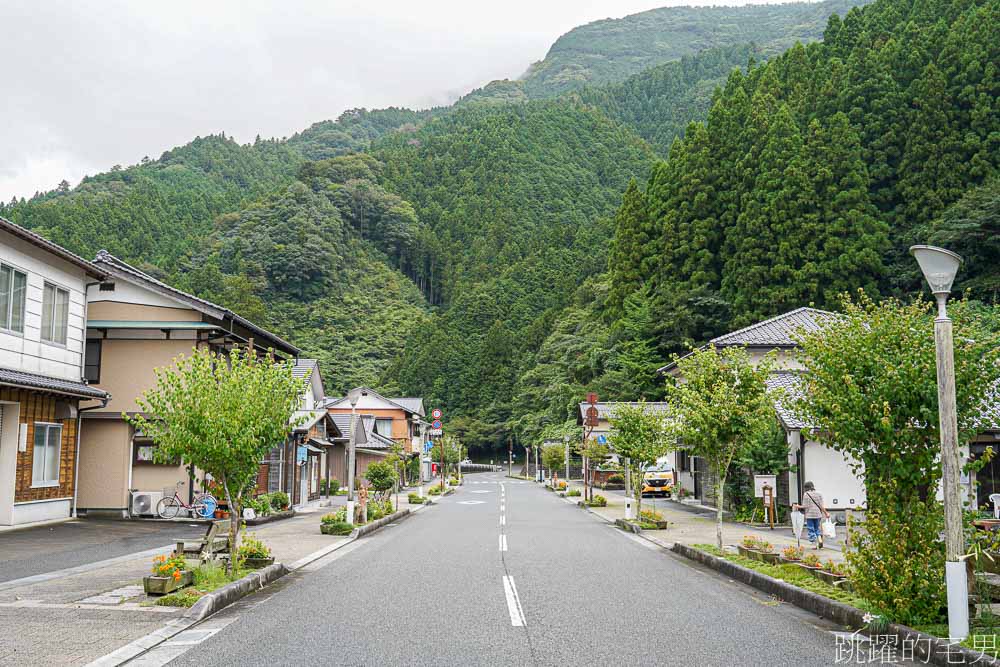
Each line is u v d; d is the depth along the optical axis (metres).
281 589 11.08
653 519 21.45
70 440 20.45
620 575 12.66
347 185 134.12
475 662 6.84
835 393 9.05
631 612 9.35
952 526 7.62
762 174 46.59
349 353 99.00
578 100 196.25
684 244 51.03
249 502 12.41
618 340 54.78
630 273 54.88
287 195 118.31
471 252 126.81
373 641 7.67
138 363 22.61
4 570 12.01
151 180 153.00
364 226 132.75
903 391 8.53
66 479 20.25
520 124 159.62
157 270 91.50
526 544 17.44
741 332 32.19
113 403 22.31
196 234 115.50
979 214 38.91
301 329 100.44
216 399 10.98
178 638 7.83
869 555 8.58
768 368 15.86
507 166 143.38
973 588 8.70
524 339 88.75
